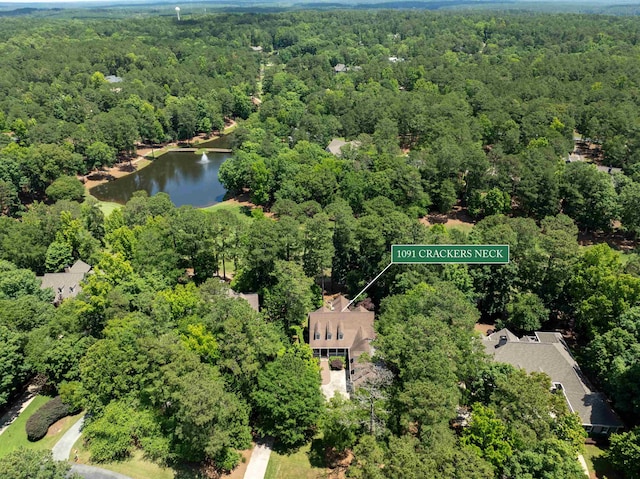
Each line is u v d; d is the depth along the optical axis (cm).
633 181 10569
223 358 5272
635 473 4588
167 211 9650
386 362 5188
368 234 7481
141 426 4909
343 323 6869
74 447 5131
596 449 5203
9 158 11781
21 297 6462
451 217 11106
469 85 18088
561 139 12888
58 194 11706
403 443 3900
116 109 16750
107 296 5984
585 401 5512
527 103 15362
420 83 19650
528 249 7438
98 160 14275
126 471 4834
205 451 4669
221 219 8550
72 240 8512
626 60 19788
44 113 16275
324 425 4909
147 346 5156
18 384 5831
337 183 11462
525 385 4691
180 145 17762
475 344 5562
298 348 6191
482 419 4472
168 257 7538
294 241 7512
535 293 7219
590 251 6944
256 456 5131
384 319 6306
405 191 10769
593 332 6297
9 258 7919
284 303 6875
